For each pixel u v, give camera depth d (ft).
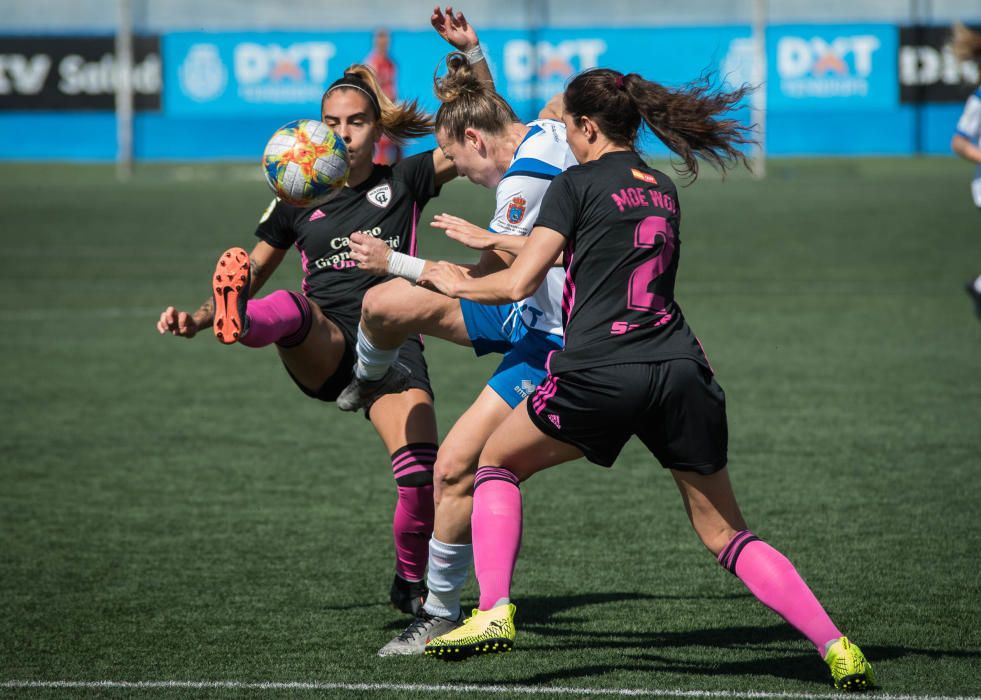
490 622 47.06
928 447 90.33
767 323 143.13
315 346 58.70
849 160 363.76
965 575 63.31
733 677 50.42
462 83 56.54
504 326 55.77
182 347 134.92
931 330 137.59
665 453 48.06
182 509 77.46
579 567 66.33
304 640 55.57
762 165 341.00
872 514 74.43
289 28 420.36
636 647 54.60
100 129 376.48
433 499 56.59
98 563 67.00
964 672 50.29
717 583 63.57
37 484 83.20
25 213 254.68
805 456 88.38
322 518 75.66
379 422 58.75
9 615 58.75
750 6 415.23
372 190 61.72
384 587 63.36
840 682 47.29
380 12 424.46
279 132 57.31
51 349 132.57
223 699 48.29
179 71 369.71
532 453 49.11
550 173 53.47
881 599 59.93
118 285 172.96
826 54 361.71
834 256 196.85
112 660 52.85
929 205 258.37
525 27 373.81
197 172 346.33
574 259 48.08
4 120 376.89
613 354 46.98
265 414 104.37
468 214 252.21
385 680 50.52
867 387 110.73
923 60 364.38
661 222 47.91
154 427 99.55
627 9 420.77
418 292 55.26
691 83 50.44
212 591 62.49
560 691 48.78
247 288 54.34
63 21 422.82
